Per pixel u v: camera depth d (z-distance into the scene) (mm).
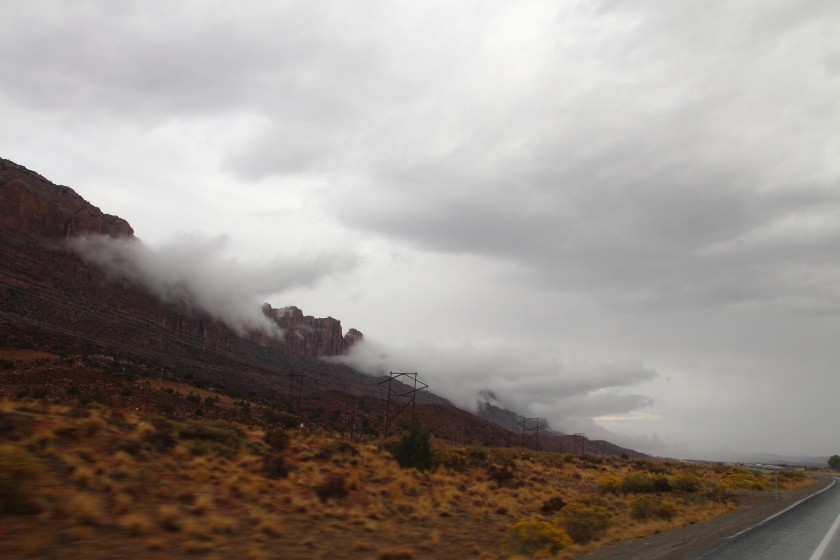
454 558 14344
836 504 29672
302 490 21906
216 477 20156
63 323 123812
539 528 15844
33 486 12547
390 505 22359
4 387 61688
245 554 11773
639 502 26719
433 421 165625
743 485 51594
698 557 12969
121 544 11023
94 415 22344
